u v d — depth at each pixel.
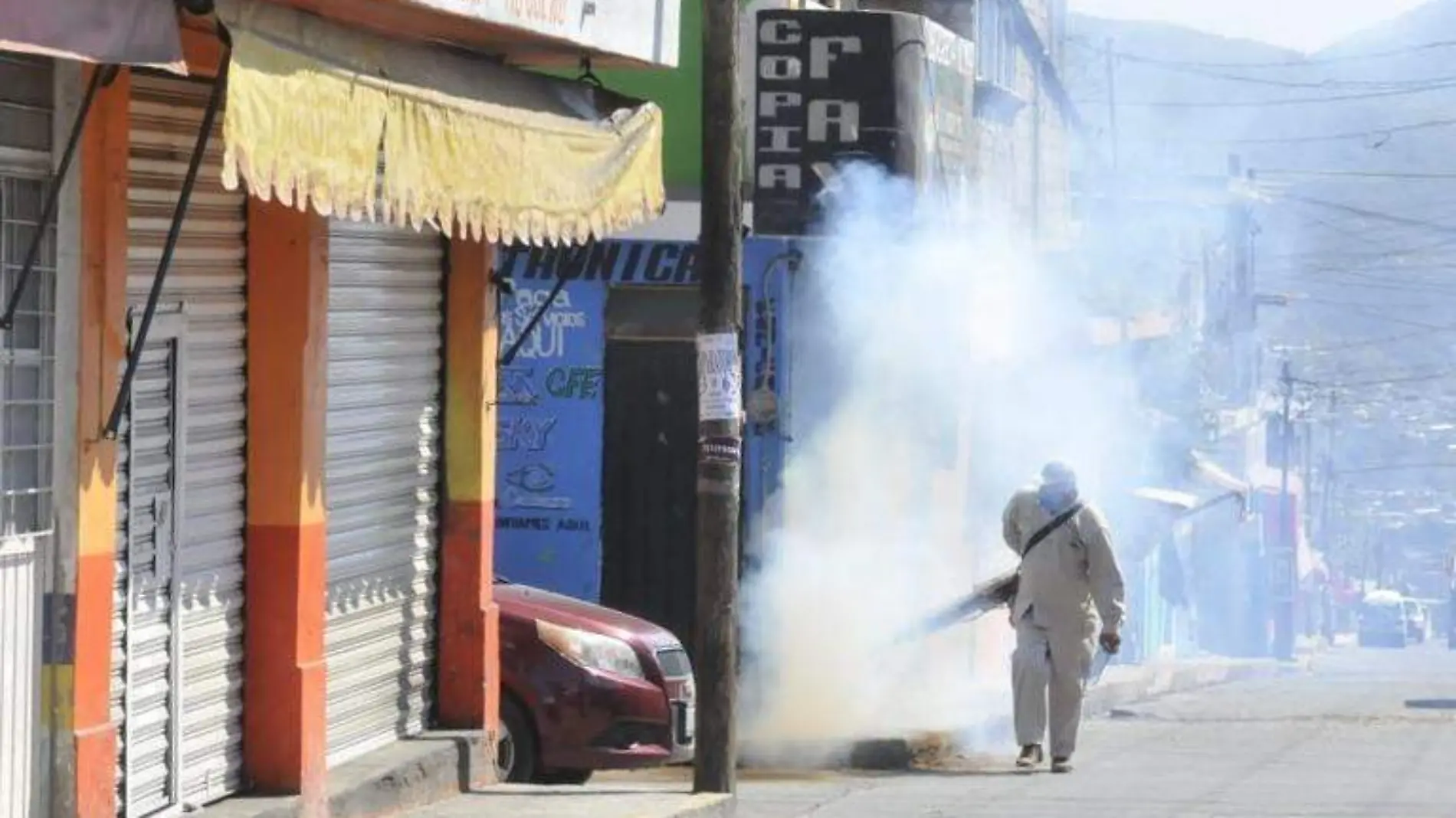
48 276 11.84
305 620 14.27
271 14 11.49
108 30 10.27
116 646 12.66
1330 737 23.75
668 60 17.38
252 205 14.07
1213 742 23.19
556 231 14.52
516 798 16.30
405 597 16.62
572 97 15.30
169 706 13.28
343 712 15.64
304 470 14.23
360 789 14.98
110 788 12.34
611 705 17.75
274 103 11.15
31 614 11.79
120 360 12.38
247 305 14.12
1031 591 20.16
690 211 23.56
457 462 17.11
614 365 23.89
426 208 12.78
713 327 16.69
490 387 17.19
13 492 11.57
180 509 13.34
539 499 23.94
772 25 23.47
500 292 17.42
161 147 13.05
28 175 11.62
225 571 13.97
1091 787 18.78
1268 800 17.73
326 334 14.48
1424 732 24.41
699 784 16.94
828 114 23.41
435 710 17.12
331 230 15.21
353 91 11.95
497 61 15.45
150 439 13.02
